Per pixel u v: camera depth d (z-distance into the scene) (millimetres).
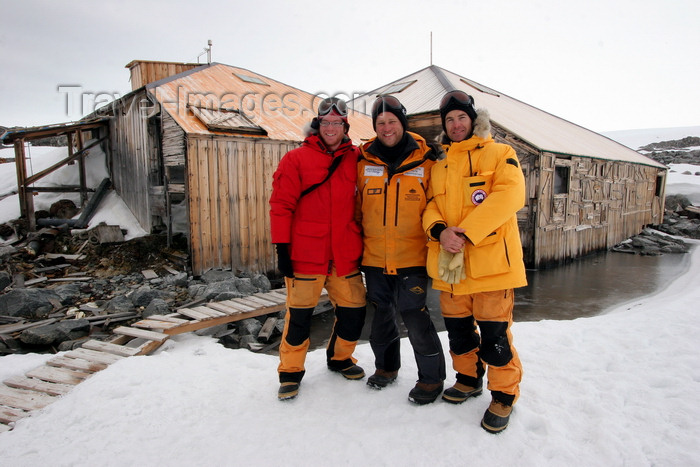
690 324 3973
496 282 2424
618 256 13477
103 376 3334
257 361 3646
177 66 12086
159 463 2281
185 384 3162
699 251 13898
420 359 2783
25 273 8227
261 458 2287
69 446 2451
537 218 10859
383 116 2609
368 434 2461
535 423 2537
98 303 6988
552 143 12188
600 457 2199
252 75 13430
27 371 3729
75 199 11516
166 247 9219
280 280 9086
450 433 2424
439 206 2609
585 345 3619
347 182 2854
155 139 9609
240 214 8680
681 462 2113
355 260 2951
